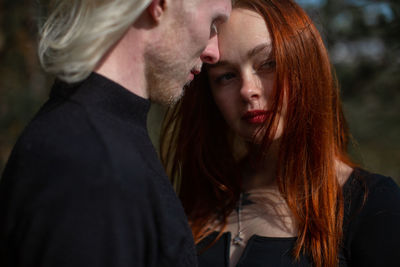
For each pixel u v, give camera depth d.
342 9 3.10
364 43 3.19
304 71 1.22
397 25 2.89
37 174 0.76
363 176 1.24
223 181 1.45
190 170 1.54
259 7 1.20
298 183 1.27
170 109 1.64
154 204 0.86
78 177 0.74
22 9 3.21
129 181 0.78
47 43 0.89
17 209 0.76
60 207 0.72
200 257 1.33
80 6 0.85
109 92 0.87
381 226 1.13
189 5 0.93
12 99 3.17
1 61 3.25
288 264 1.19
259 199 1.38
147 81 0.97
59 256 0.70
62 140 0.78
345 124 1.51
